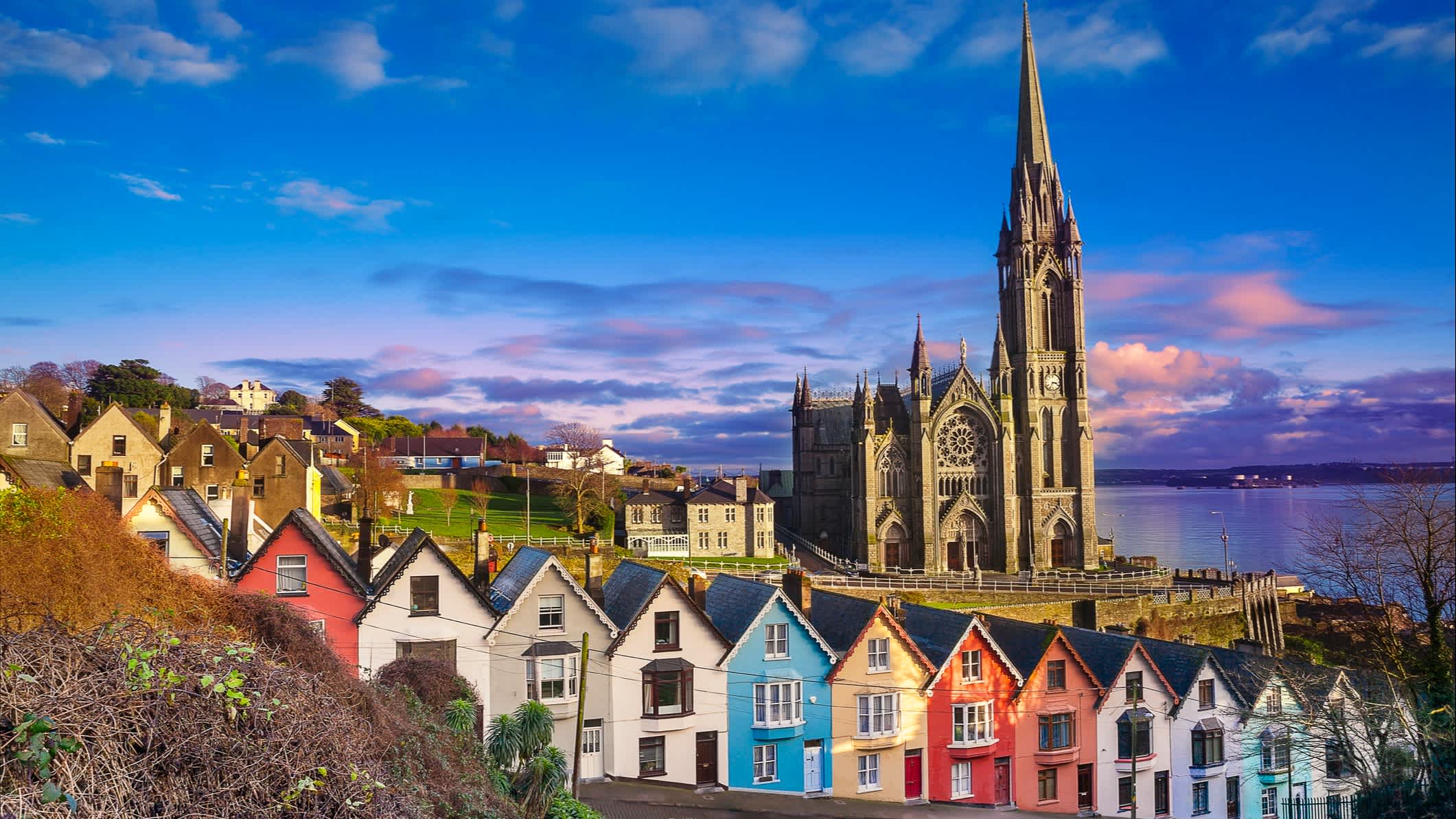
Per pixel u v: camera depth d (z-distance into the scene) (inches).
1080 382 5398.6
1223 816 2150.6
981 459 5255.9
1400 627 1669.5
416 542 1840.6
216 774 684.7
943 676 2003.0
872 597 3779.5
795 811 1739.7
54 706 621.0
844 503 5634.8
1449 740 1218.0
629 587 2004.2
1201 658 2182.6
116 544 1267.2
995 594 4010.8
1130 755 2094.0
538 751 1445.6
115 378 6998.0
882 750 1952.5
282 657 1106.7
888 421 5378.9
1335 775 1814.7
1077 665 2095.2
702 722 1856.5
